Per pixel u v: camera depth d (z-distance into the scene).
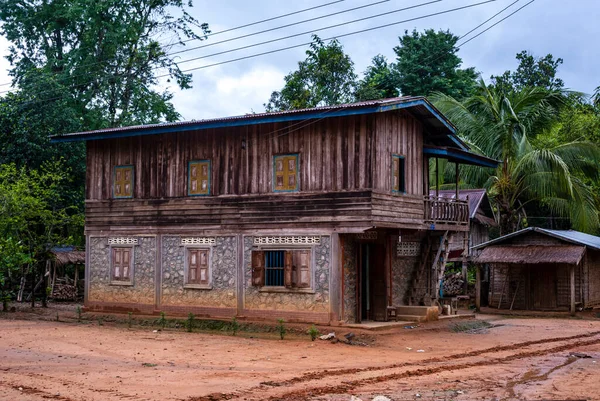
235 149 24.05
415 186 23.81
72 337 21.09
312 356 17.62
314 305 21.97
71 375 14.48
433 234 26.17
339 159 21.92
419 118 24.12
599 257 33.72
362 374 14.80
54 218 31.67
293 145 22.83
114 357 17.20
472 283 36.34
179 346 19.38
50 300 33.72
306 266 22.20
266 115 22.64
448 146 26.39
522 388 13.19
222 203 24.16
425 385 13.52
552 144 39.16
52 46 43.50
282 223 22.78
